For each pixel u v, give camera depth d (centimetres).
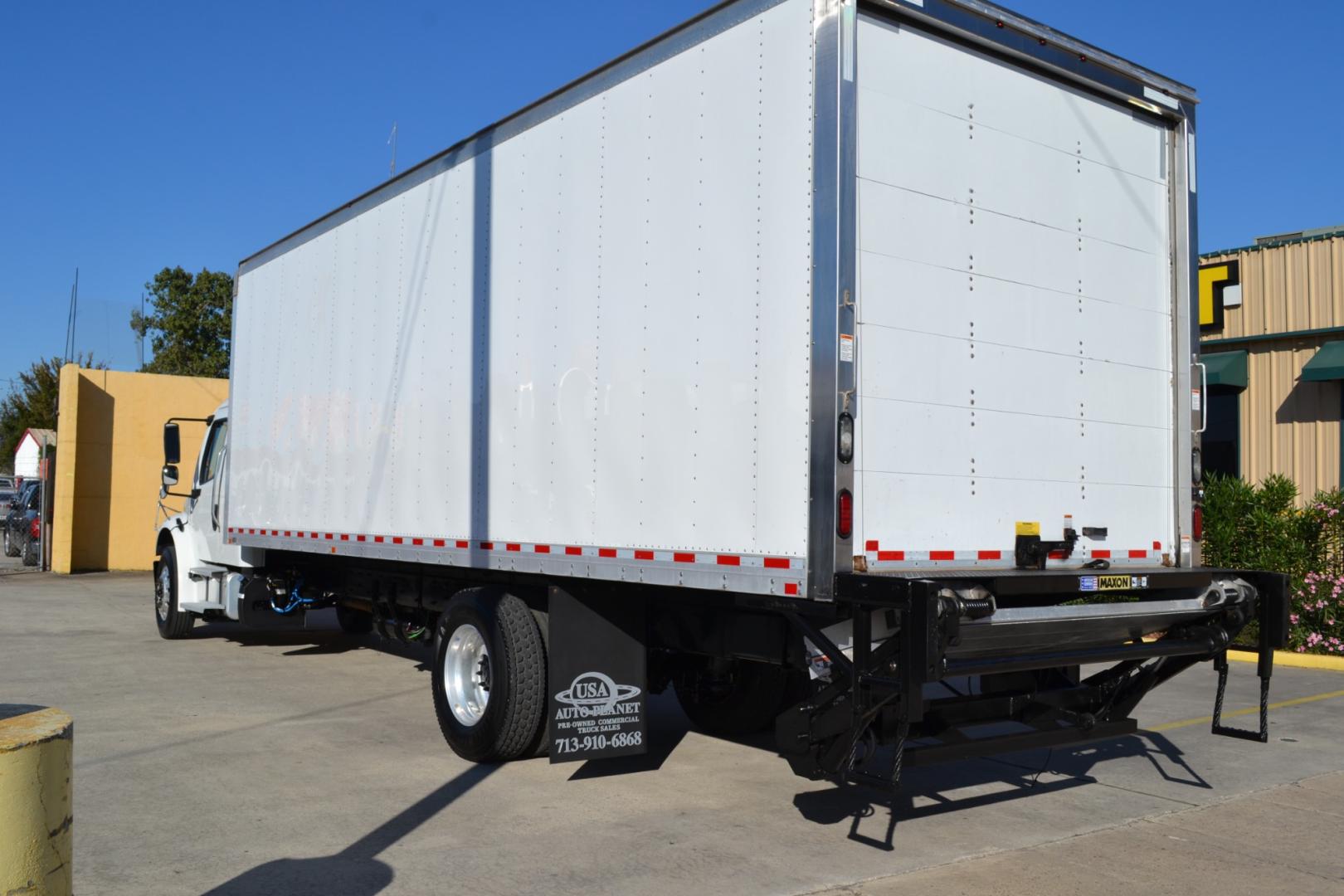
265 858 491
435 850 504
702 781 637
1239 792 634
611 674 619
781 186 488
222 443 1158
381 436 796
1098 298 579
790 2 489
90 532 2256
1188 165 618
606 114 591
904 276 498
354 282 845
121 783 616
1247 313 1373
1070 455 559
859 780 470
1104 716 571
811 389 465
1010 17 537
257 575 1057
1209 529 1216
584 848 510
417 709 838
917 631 436
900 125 501
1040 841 534
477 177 700
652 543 541
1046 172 560
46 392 4462
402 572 896
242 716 807
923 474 498
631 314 564
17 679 970
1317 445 1309
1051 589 505
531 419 635
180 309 4928
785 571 471
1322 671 1081
